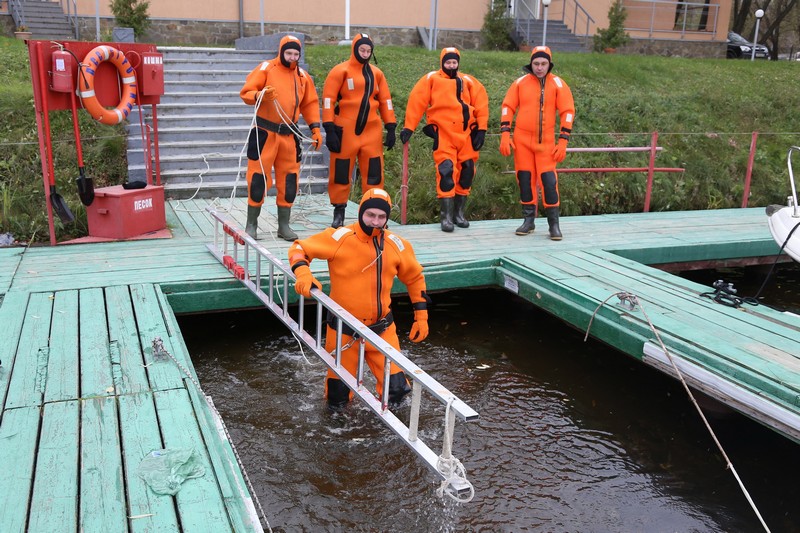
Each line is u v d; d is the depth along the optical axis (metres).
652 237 7.60
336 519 3.66
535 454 4.41
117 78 6.59
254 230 6.84
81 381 3.76
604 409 5.05
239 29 17.92
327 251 4.21
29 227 7.10
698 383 4.30
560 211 9.55
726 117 13.03
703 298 5.49
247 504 2.90
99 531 2.56
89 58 6.18
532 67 7.03
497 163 9.89
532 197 7.45
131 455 3.05
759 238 7.61
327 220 7.92
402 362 3.18
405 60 13.52
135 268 5.83
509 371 5.51
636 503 4.02
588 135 10.95
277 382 5.08
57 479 2.86
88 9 16.58
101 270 5.76
